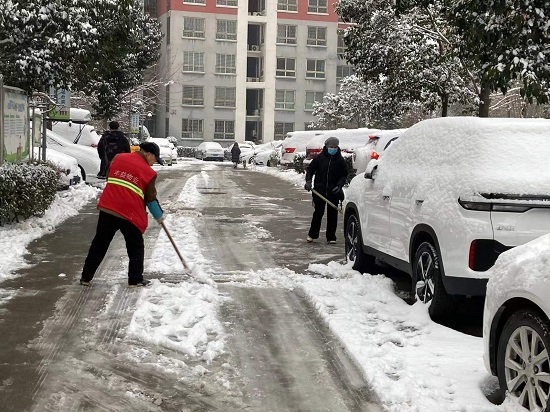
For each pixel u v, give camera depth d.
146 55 31.39
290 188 21.86
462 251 5.68
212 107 63.28
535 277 3.94
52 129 22.09
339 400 4.46
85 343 5.50
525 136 5.86
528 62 9.18
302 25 64.44
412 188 6.74
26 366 4.96
